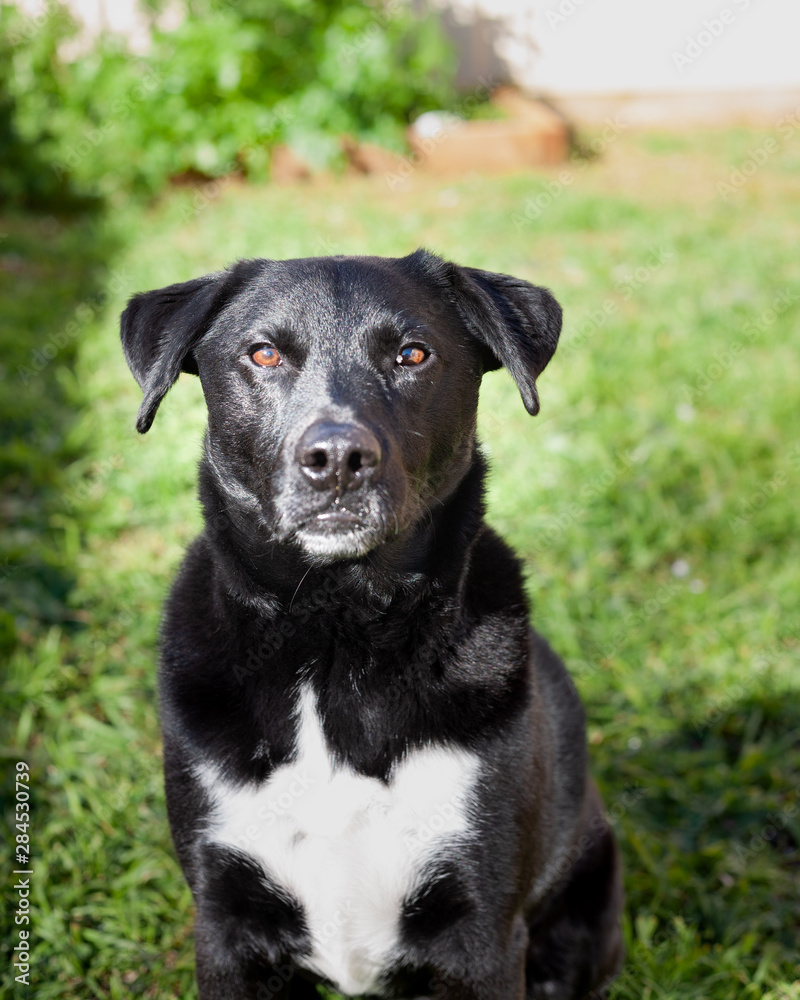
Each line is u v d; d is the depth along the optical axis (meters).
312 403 2.34
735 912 3.18
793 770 3.71
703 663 4.10
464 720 2.40
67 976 2.98
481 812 2.39
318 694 2.42
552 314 2.80
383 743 2.40
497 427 5.38
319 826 2.39
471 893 2.41
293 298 2.47
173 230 8.26
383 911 2.44
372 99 9.89
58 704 3.75
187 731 2.40
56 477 4.95
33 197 9.52
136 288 6.94
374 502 2.28
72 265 7.68
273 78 9.73
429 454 2.48
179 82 9.34
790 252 7.92
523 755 2.45
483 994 2.46
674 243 8.02
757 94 12.42
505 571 2.65
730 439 5.34
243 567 2.44
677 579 4.52
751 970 3.05
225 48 9.33
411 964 2.53
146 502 4.85
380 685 2.41
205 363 2.58
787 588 4.41
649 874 3.33
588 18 12.05
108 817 3.36
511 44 12.08
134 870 3.19
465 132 9.95
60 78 9.51
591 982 2.93
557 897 2.92
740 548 4.64
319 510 2.28
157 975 2.97
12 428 5.42
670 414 5.60
